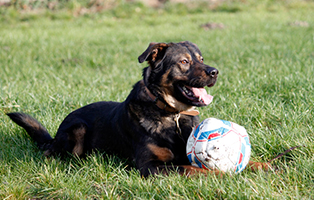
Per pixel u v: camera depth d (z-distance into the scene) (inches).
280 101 240.4
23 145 202.1
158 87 176.1
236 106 235.1
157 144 168.7
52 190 150.0
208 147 147.4
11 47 514.6
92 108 213.3
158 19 836.6
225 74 339.3
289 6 973.2
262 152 179.6
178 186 141.0
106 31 687.7
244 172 156.0
